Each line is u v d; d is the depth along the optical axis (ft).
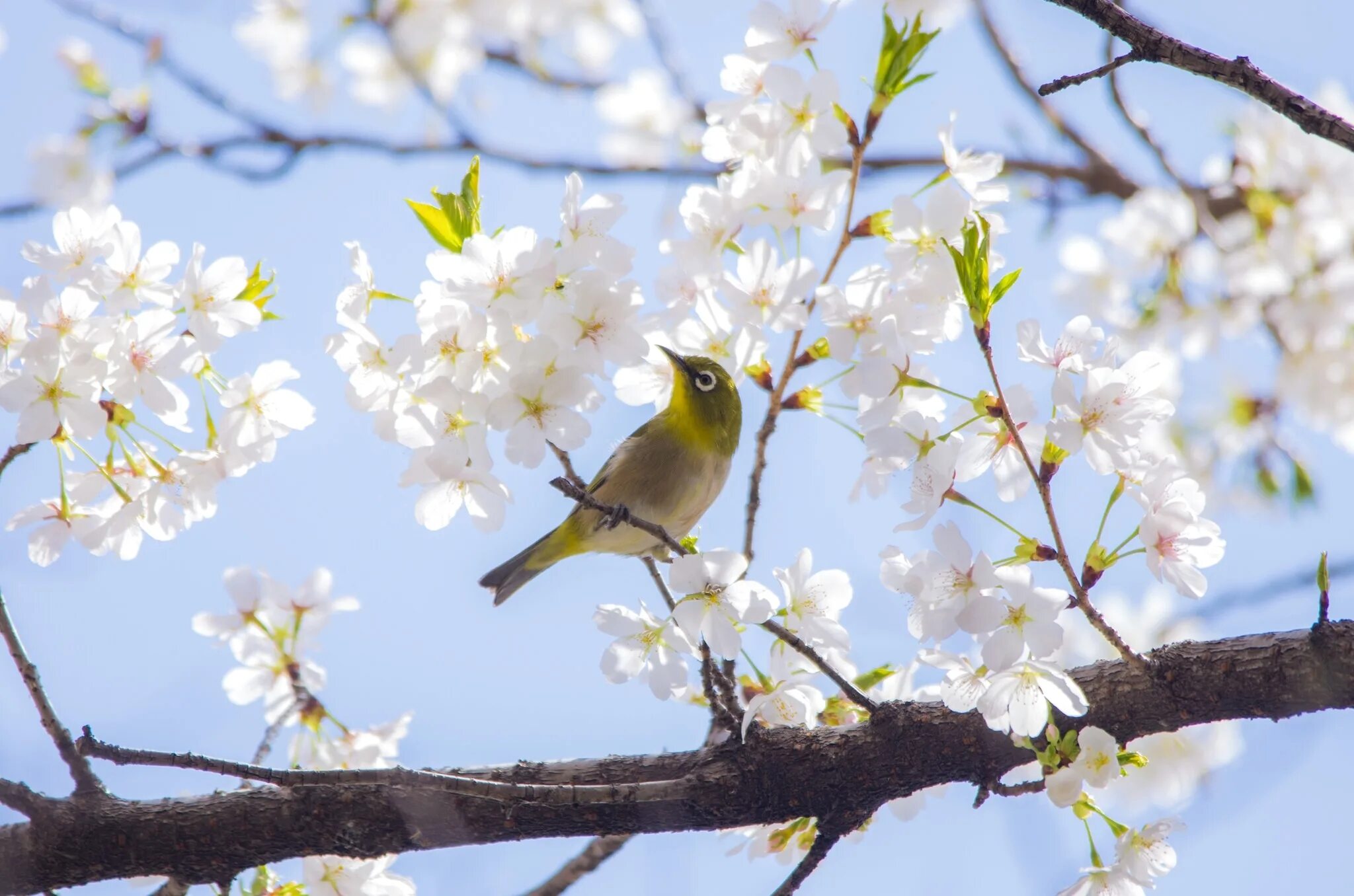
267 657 32.42
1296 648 23.88
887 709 25.91
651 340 27.81
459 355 24.13
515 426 23.67
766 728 26.27
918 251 25.16
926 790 28.53
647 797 24.21
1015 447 24.22
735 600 24.00
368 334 24.97
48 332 24.12
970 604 22.16
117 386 24.23
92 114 46.09
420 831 25.52
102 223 24.91
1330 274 44.29
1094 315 44.83
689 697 28.35
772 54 26.71
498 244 23.56
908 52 25.76
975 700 23.89
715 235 26.27
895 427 23.79
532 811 25.59
